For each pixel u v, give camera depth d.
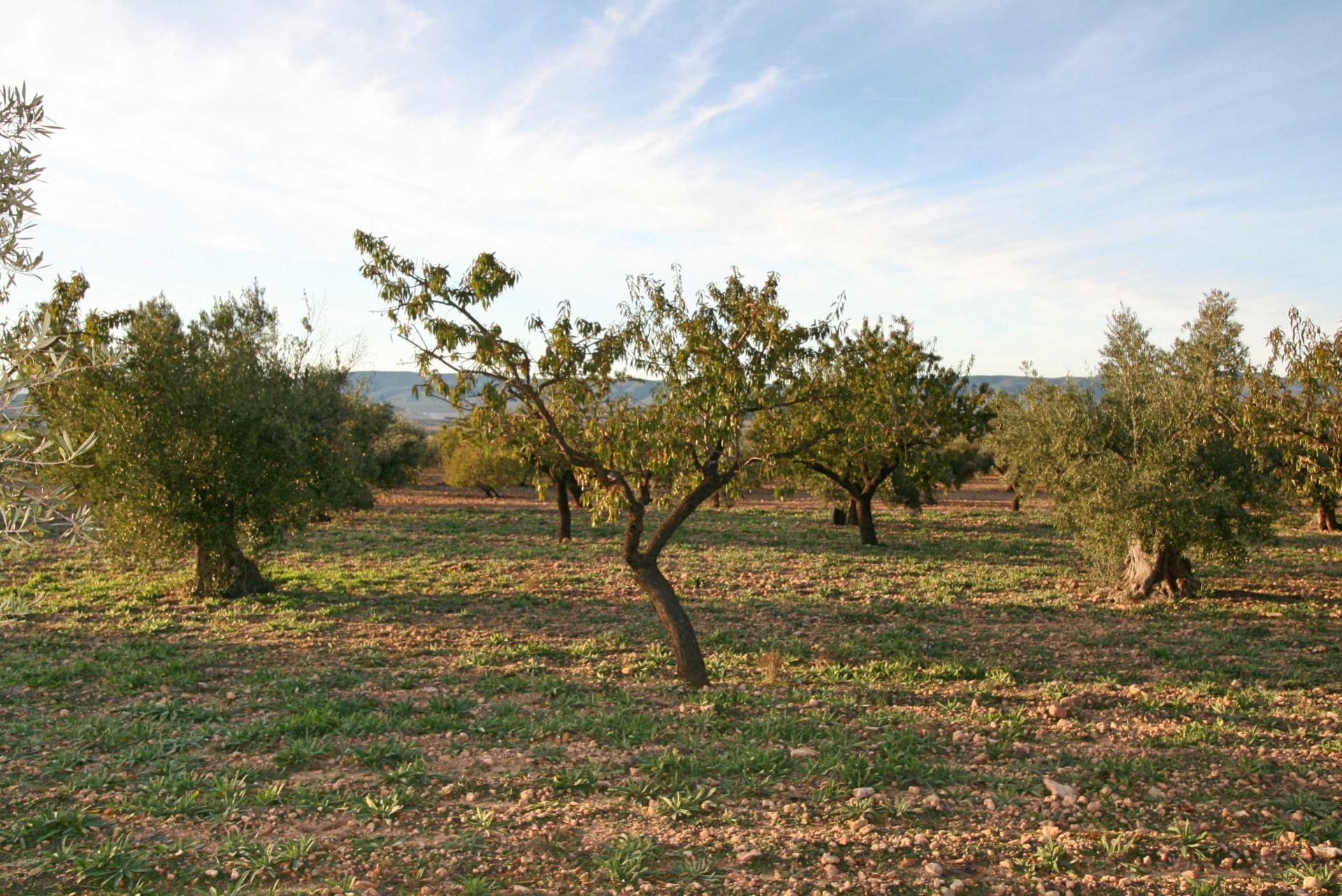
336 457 22.39
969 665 14.70
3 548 5.29
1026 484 24.34
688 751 9.83
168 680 13.47
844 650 15.78
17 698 12.50
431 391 12.58
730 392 12.66
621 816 7.88
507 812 7.94
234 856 6.99
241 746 10.16
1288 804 7.99
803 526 44.38
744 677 13.94
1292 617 19.61
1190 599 21.62
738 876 6.62
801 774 8.99
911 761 9.12
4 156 5.43
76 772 9.30
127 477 18.84
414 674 13.88
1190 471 20.70
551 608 20.47
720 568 27.89
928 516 51.09
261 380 20.94
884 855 6.98
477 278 11.90
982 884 6.50
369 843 7.19
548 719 11.09
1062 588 24.12
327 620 18.64
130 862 6.81
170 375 19.70
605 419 13.34
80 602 20.64
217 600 20.95
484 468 62.97
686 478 13.55
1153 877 6.60
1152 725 10.90
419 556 30.80
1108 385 22.80
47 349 5.60
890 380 25.67
